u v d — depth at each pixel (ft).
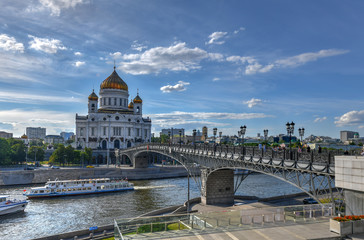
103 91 633.61
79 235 148.66
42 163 526.57
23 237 167.12
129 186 312.29
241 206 204.95
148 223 86.38
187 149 237.86
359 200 87.40
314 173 108.37
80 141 601.21
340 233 82.38
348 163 89.30
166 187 329.72
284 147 129.90
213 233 87.35
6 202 216.33
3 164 443.32
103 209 229.25
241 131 167.53
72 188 286.46
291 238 82.12
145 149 380.37
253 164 151.74
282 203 217.15
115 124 596.70
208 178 213.25
